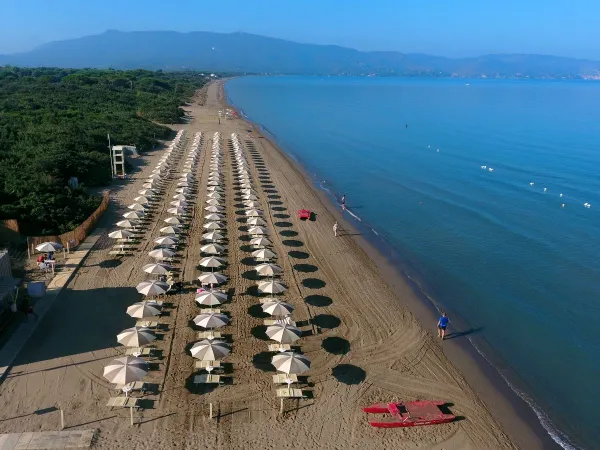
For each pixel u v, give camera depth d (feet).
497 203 156.46
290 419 55.67
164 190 141.90
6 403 54.44
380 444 53.42
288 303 77.36
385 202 153.79
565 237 127.24
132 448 49.88
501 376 69.21
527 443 56.75
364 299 86.89
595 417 62.90
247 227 115.96
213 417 54.90
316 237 115.85
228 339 69.56
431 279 99.60
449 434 56.24
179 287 82.02
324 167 201.36
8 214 99.60
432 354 72.28
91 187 139.44
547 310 89.76
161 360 63.93
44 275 83.76
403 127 334.03
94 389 57.62
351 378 64.08
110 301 77.51
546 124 367.25
